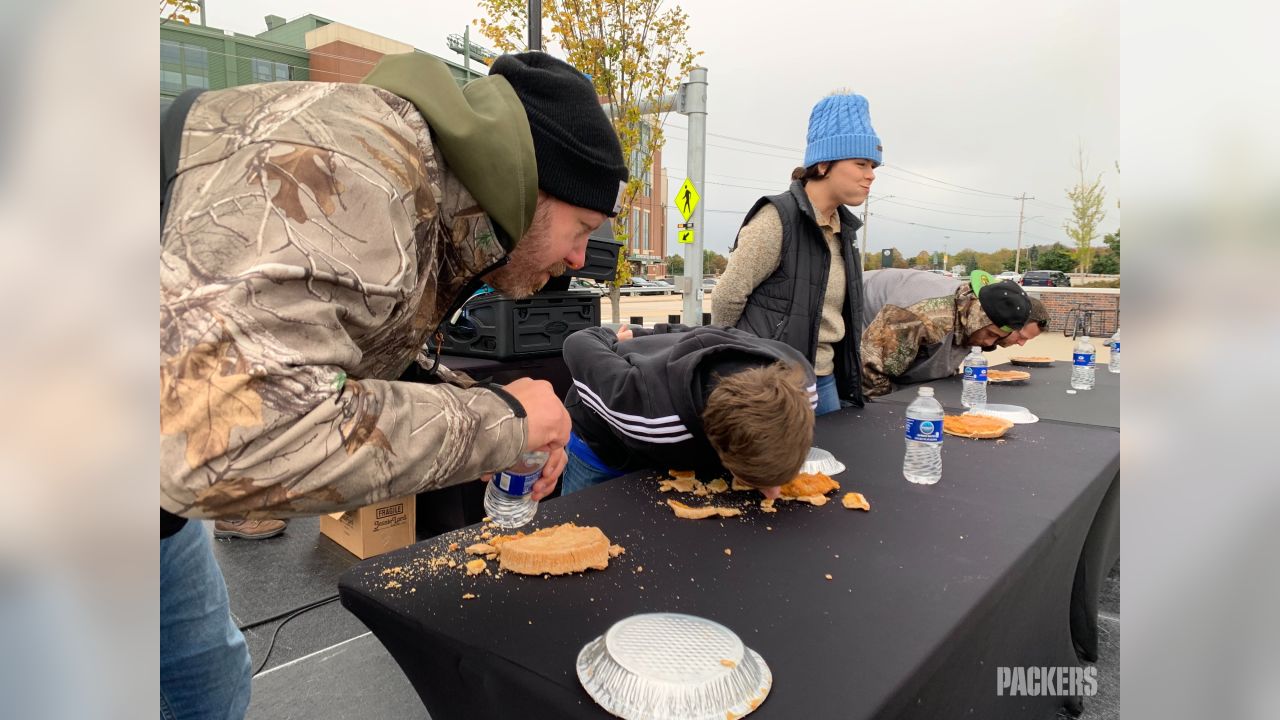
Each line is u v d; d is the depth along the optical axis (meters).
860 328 2.59
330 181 0.63
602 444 1.82
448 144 0.81
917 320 3.07
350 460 0.59
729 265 2.51
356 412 0.60
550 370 3.05
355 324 0.67
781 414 1.24
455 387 0.75
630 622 0.79
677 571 1.03
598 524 1.23
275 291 0.57
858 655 0.79
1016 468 1.64
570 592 0.95
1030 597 1.26
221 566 2.62
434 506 2.88
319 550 2.77
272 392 0.55
